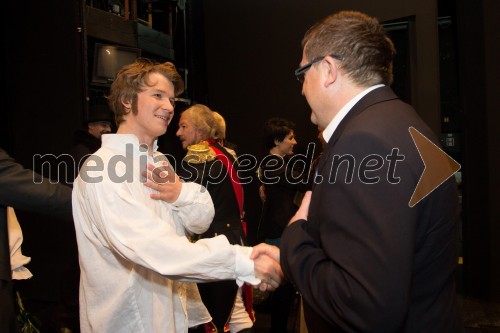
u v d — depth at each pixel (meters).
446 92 4.37
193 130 2.58
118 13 3.79
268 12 4.34
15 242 1.77
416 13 3.51
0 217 1.54
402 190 0.80
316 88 1.00
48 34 3.36
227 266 1.23
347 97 0.97
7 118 3.50
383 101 0.94
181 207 1.42
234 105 4.59
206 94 4.90
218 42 4.62
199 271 1.20
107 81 3.46
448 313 0.93
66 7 3.30
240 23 4.48
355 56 0.96
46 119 3.41
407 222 0.78
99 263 1.30
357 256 0.77
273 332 2.75
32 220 3.47
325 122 1.03
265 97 4.43
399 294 0.74
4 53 3.46
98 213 1.20
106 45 3.47
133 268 1.27
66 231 3.36
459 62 3.65
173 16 4.83
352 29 0.96
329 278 0.82
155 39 4.25
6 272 1.51
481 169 3.53
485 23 3.42
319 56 0.99
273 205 3.05
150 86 1.32
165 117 1.35
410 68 3.66
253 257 1.26
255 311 3.45
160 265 1.18
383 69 0.98
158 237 1.19
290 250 0.94
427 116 3.54
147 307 1.29
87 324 1.34
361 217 0.79
